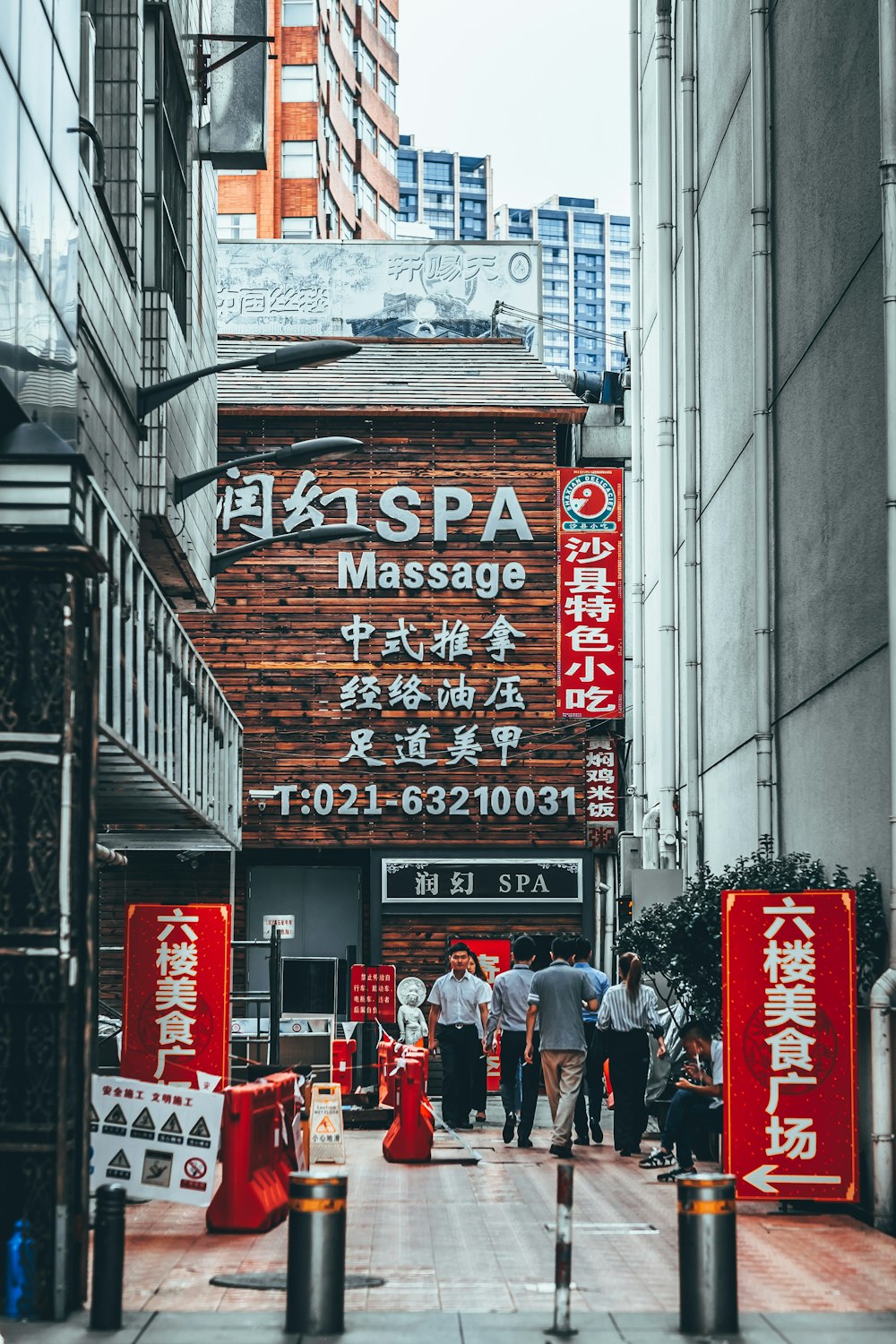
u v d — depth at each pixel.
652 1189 15.36
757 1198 13.55
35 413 11.76
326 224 71.56
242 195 66.75
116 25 17.53
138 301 17.78
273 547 33.19
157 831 21.36
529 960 20.45
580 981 18.34
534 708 33.06
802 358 18.47
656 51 29.28
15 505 10.18
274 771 32.69
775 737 19.88
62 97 12.89
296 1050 27.02
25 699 9.92
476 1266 11.36
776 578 19.86
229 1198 12.95
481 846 32.72
